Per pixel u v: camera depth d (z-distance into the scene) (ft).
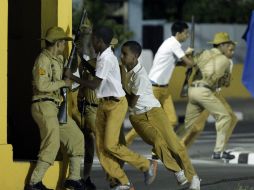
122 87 51.88
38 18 51.88
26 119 52.95
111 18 145.69
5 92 48.08
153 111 52.54
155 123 52.65
